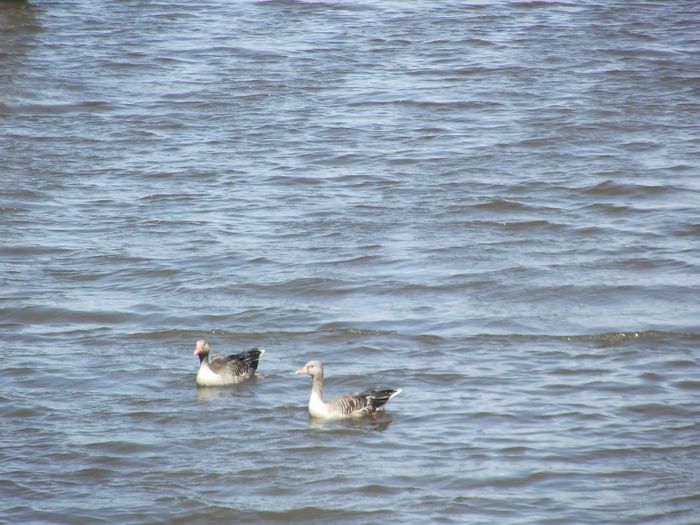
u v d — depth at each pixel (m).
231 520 17.47
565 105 41.94
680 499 17.78
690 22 53.84
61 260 28.83
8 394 21.59
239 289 27.03
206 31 52.19
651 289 26.91
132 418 20.72
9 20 52.94
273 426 20.42
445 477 18.52
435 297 26.58
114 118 40.91
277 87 44.38
